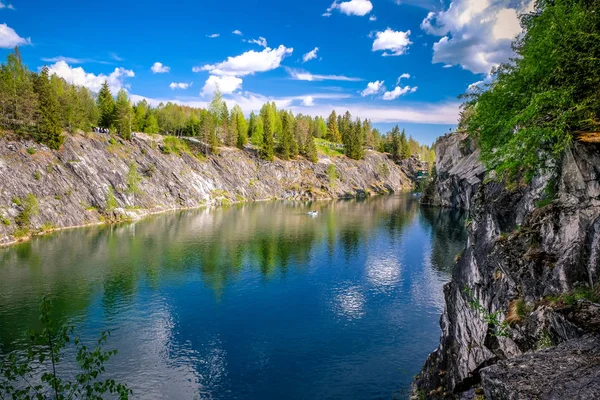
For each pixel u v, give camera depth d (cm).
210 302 4725
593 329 994
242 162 17262
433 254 6938
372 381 3053
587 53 1259
